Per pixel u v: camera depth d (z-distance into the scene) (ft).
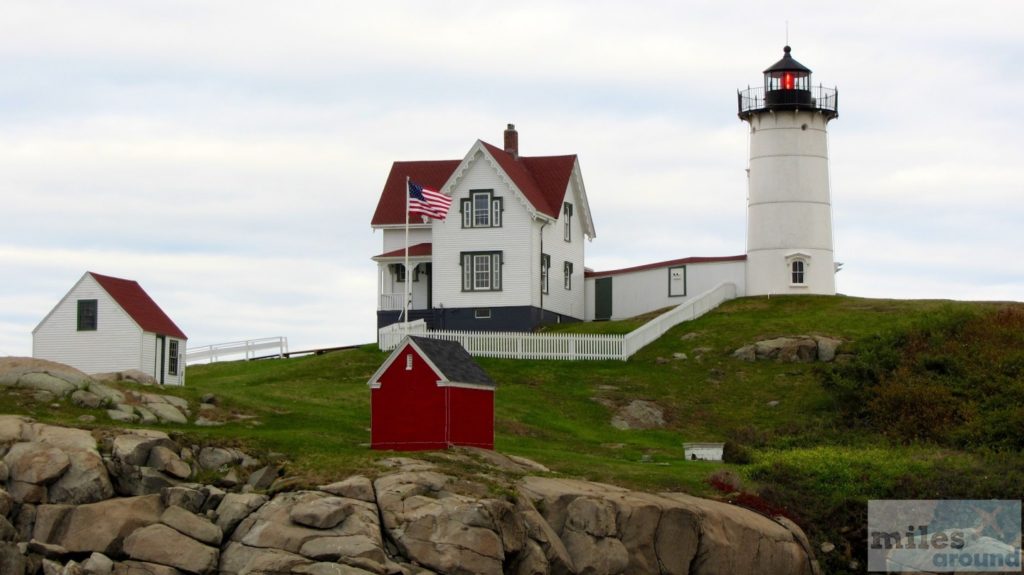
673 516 142.92
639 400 214.07
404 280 271.28
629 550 140.67
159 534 133.08
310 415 179.42
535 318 261.03
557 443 187.52
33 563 130.52
